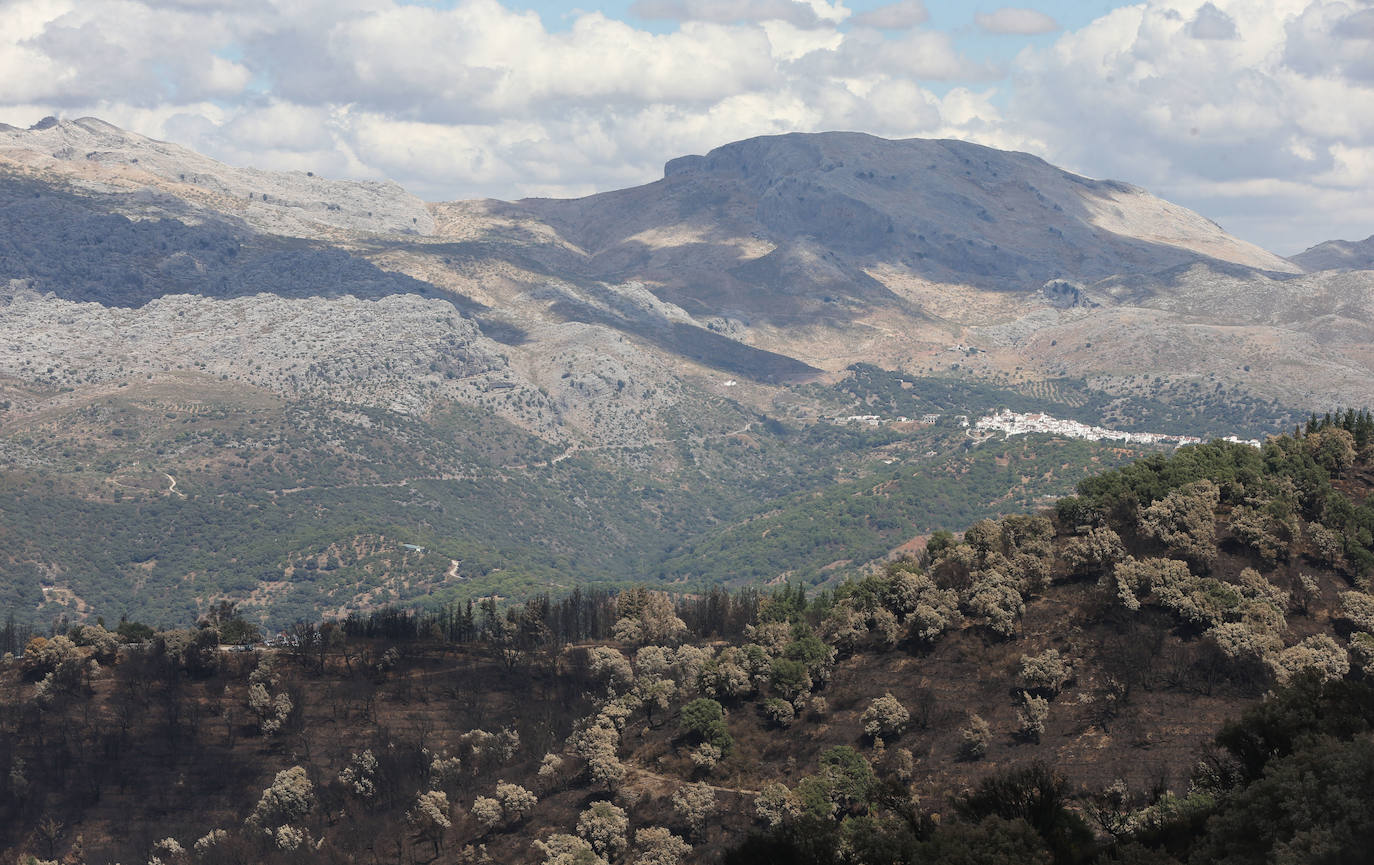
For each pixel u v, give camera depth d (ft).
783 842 368.89
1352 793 309.83
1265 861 315.99
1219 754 549.95
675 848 625.41
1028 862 324.39
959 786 625.00
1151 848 359.05
